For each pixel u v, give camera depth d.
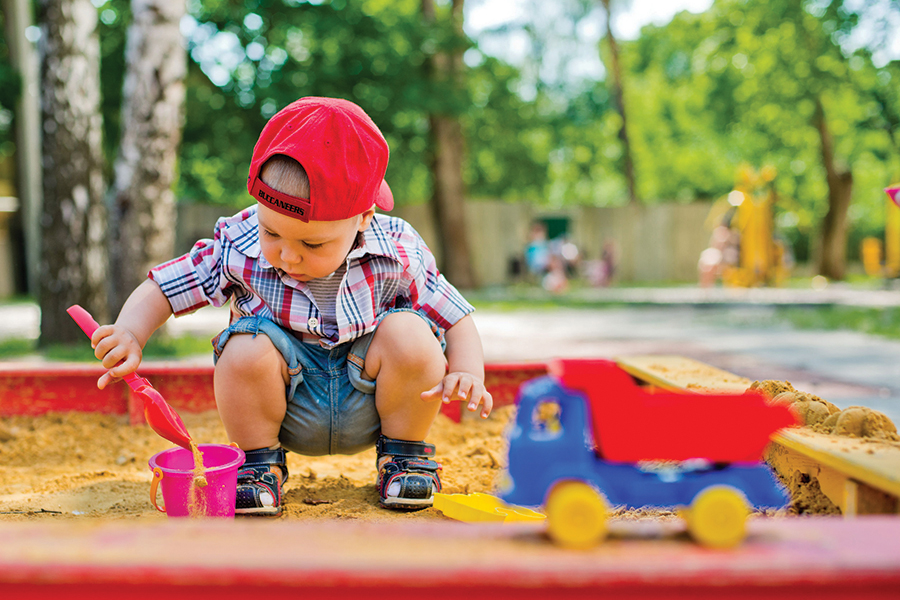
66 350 6.39
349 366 2.02
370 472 2.56
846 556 1.04
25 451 2.72
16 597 0.99
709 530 1.11
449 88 14.24
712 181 27.39
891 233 17.00
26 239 15.62
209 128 14.05
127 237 6.90
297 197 1.69
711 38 18.06
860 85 17.09
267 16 13.19
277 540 1.08
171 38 6.84
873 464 1.40
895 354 6.46
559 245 16.58
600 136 25.95
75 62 6.75
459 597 1.00
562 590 1.00
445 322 2.13
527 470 1.24
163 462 1.88
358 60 13.67
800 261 24.77
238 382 1.93
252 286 1.99
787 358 6.20
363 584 0.97
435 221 16.34
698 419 1.26
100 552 1.01
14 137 15.47
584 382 1.26
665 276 20.05
